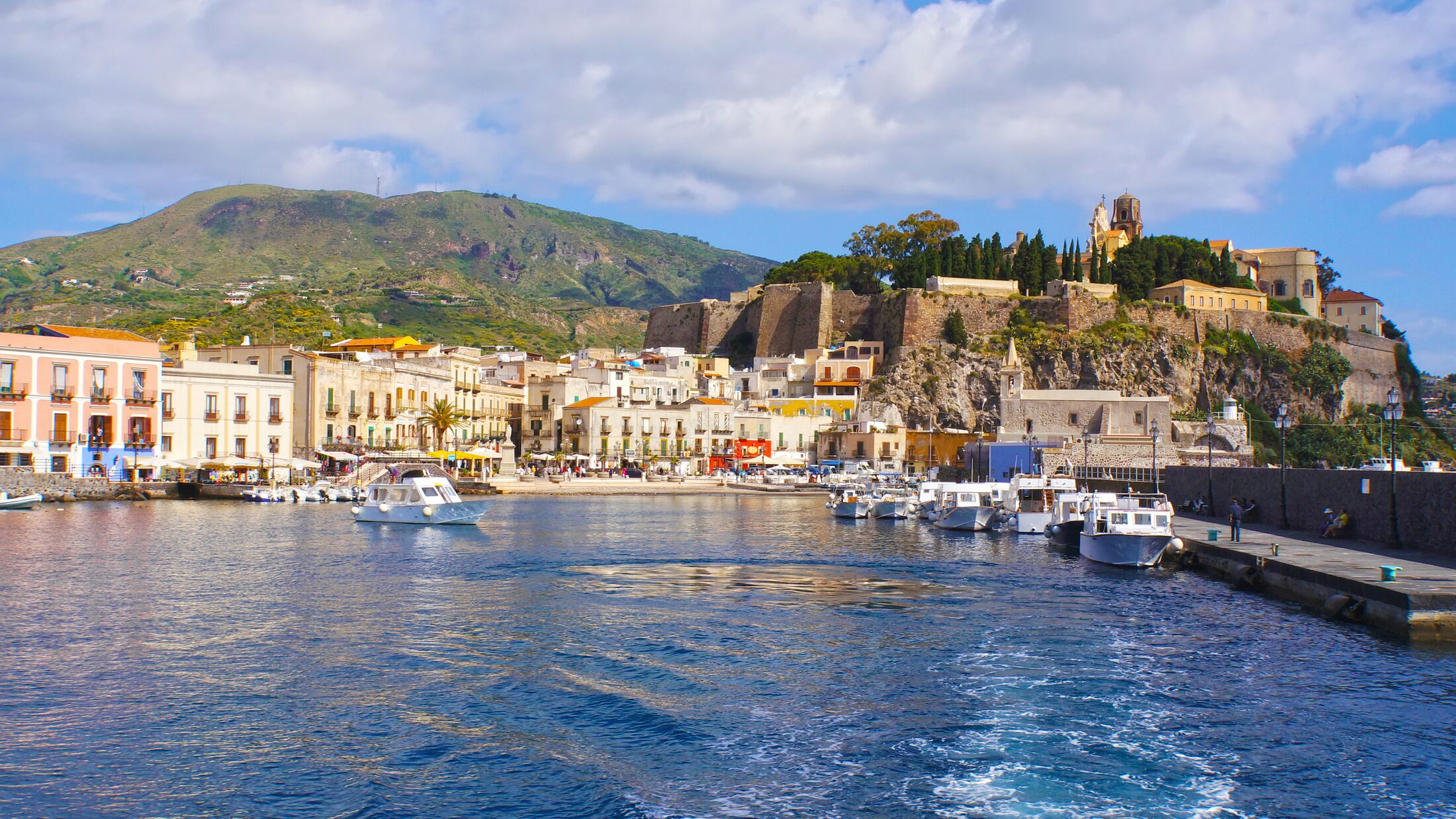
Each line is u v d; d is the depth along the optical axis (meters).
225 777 23.23
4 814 21.23
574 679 30.95
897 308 178.12
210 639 35.56
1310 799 22.42
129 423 96.38
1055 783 23.19
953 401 166.38
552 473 133.88
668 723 27.03
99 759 24.22
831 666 32.84
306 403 108.88
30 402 90.31
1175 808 21.97
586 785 23.03
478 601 43.72
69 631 36.38
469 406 137.75
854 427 151.75
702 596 45.66
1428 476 48.06
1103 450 102.62
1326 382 182.25
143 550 57.88
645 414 144.38
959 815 21.53
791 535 75.38
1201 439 107.50
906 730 26.61
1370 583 37.97
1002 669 32.31
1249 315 190.00
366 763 24.17
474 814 21.53
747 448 150.62
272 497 96.19
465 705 28.39
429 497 77.62
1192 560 55.53
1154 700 29.09
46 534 65.00
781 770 23.91
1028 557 61.12
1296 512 63.28
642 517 91.06
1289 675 31.48
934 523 85.44
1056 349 172.62
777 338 191.12
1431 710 28.08
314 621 38.97
